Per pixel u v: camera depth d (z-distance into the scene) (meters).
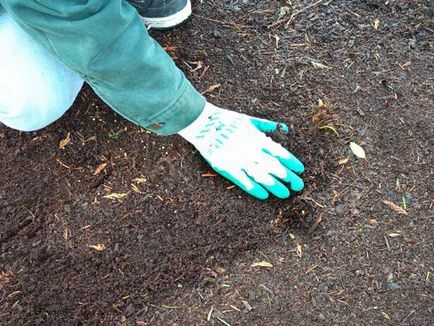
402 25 1.21
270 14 1.22
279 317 0.96
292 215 1.04
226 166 1.03
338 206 1.04
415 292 0.97
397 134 1.09
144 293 1.00
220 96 1.13
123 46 0.80
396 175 1.06
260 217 1.04
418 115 1.11
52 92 0.96
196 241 1.03
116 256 1.02
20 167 1.10
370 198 1.04
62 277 1.01
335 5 1.23
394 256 1.00
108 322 0.98
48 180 1.09
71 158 1.10
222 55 1.18
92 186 1.08
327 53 1.18
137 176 1.08
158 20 1.17
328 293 0.98
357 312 0.96
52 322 0.98
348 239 1.02
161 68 0.84
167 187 1.07
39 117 0.98
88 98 1.14
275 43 1.19
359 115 1.11
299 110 1.12
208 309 0.98
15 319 0.98
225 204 1.05
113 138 1.11
